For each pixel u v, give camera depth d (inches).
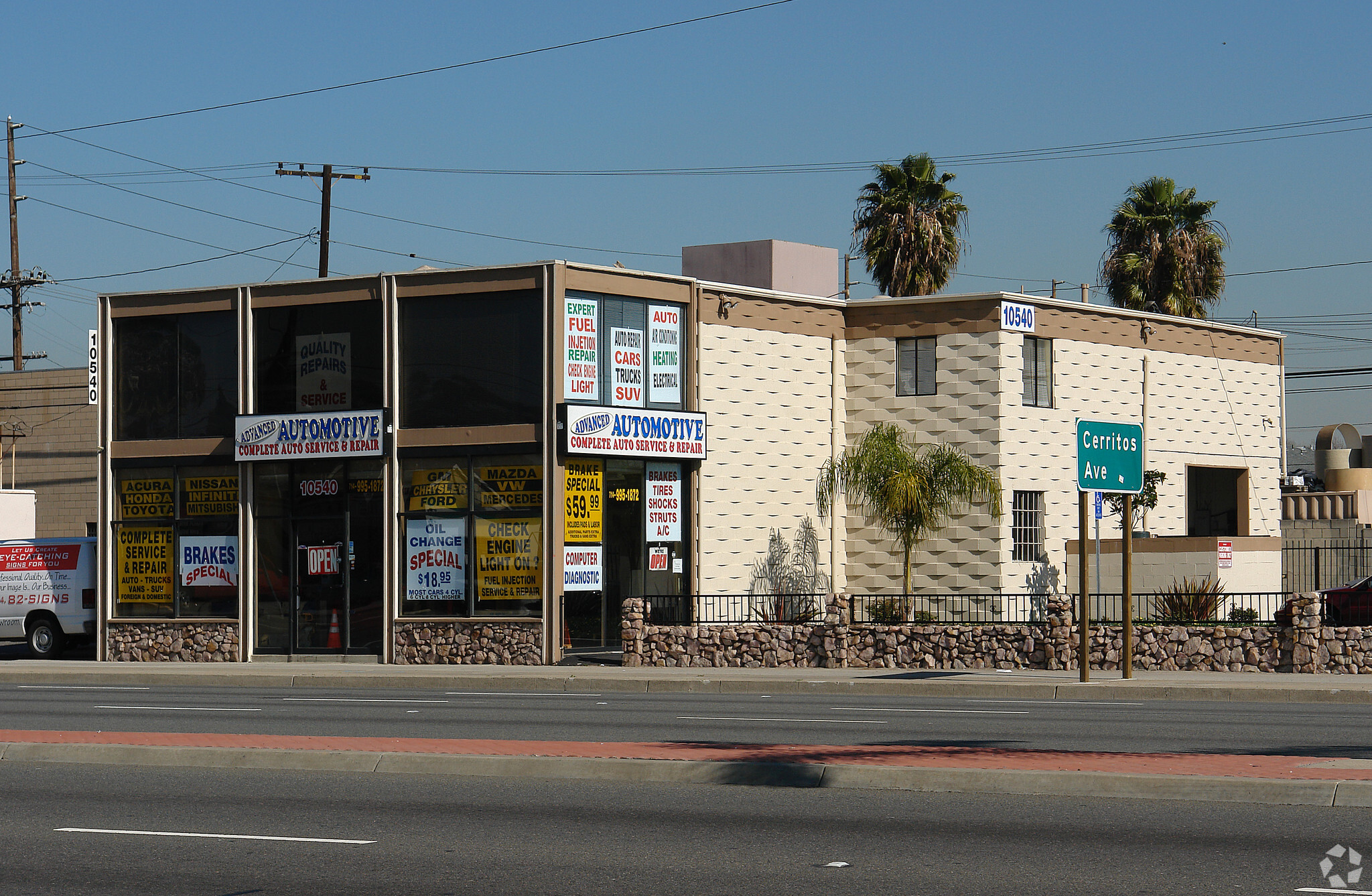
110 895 336.2
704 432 1210.6
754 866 357.1
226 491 1230.3
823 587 1310.3
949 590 1300.4
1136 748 553.6
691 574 1217.4
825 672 996.6
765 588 1266.0
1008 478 1296.8
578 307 1143.6
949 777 462.9
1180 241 1898.4
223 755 543.8
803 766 484.1
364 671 1075.9
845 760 506.0
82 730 668.1
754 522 1262.3
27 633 1301.7
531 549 1131.9
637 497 1189.7
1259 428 1558.8
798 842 384.8
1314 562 1552.7
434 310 1164.5
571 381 1135.0
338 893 334.6
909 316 1328.7
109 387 1266.0
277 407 1206.9
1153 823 402.6
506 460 1141.7
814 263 1535.4
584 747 555.8
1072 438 1355.8
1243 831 389.4
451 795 470.9
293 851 382.0
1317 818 407.5
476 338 1151.0
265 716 739.4
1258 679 882.8
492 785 491.2
